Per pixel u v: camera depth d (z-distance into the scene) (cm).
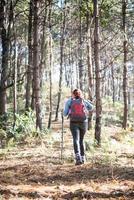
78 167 1107
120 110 4397
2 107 2286
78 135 1190
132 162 1191
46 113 4378
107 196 768
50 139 1772
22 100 3775
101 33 3148
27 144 1672
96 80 1647
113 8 2953
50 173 1017
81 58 3241
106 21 2839
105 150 1414
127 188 839
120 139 2025
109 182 905
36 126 1977
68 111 1211
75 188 852
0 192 796
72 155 1327
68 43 3888
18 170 1059
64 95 5056
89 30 2592
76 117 1190
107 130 2619
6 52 2358
